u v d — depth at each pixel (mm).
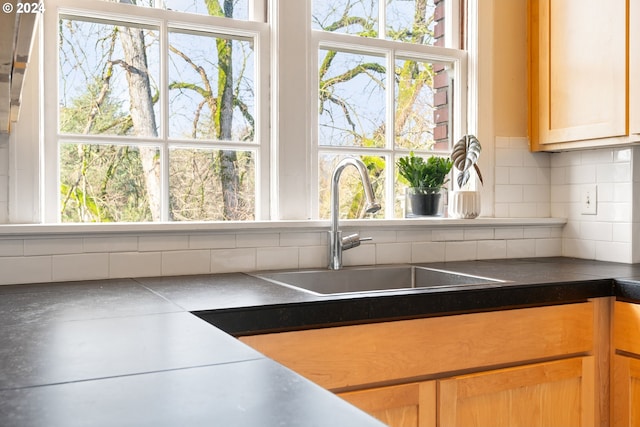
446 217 2340
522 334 1591
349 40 2160
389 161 2258
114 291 1470
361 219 2109
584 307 1698
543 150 2387
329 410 584
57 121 1744
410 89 2320
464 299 1492
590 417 1699
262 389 659
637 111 1944
